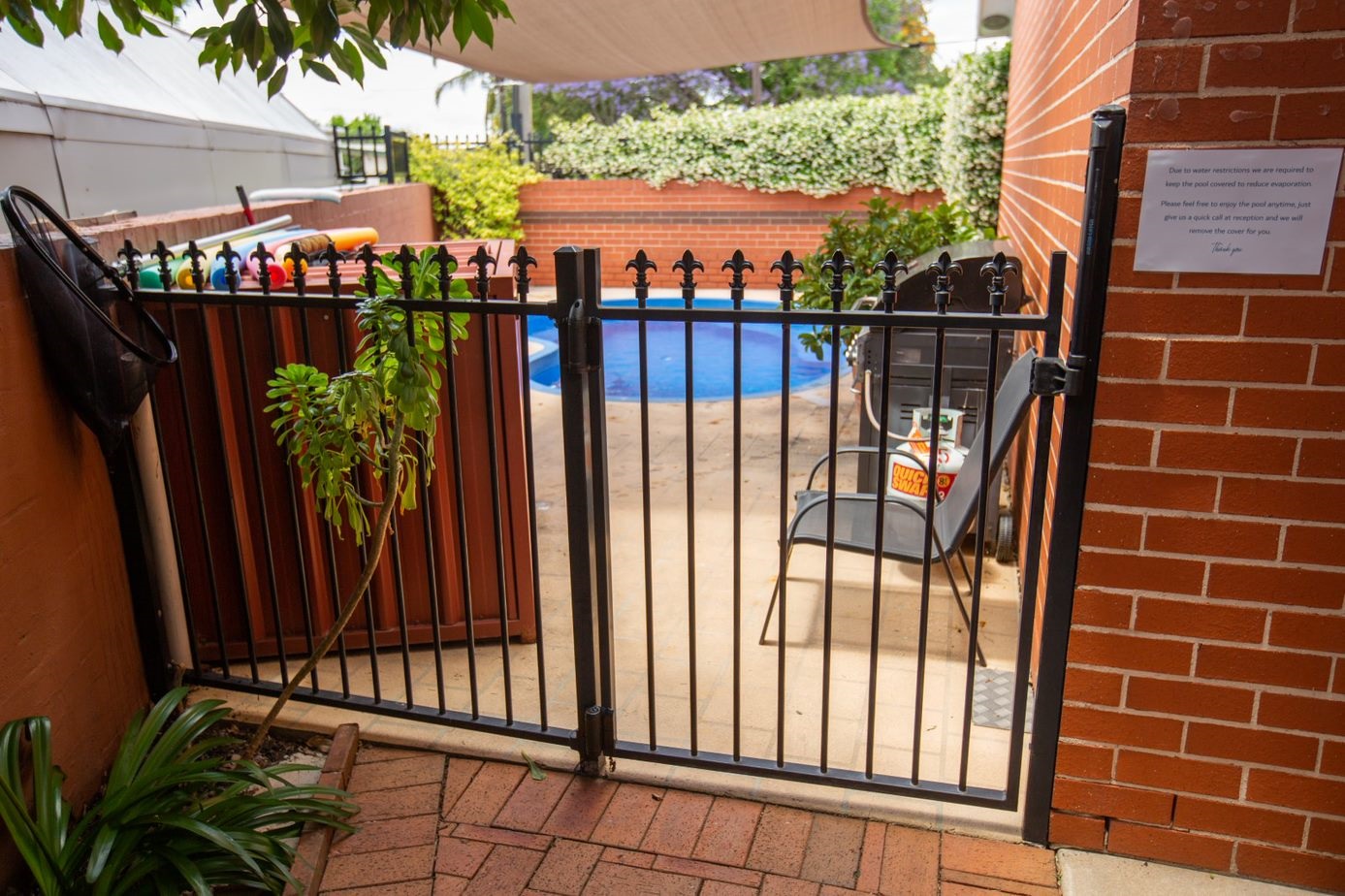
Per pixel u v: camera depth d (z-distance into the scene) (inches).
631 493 193.2
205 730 101.4
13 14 93.9
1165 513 79.2
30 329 90.5
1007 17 301.4
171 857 81.5
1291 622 78.9
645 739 109.0
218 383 117.3
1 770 77.1
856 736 109.2
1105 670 84.3
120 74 235.8
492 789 100.7
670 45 281.3
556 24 237.3
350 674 125.6
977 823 94.0
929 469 86.3
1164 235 73.4
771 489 194.2
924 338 157.1
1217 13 68.8
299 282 95.4
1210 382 75.6
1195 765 84.7
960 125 339.6
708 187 471.8
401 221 394.3
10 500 86.2
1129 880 86.1
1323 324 72.4
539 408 266.2
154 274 115.0
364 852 91.7
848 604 142.6
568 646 131.9
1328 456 74.8
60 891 78.6
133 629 110.8
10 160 171.0
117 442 98.7
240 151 295.7
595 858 90.6
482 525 128.6
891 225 226.7
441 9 89.0
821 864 89.2
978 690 118.3
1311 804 82.8
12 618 85.6
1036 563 84.3
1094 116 72.9
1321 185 70.0
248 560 124.8
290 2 95.0
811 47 316.5
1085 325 76.8
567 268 88.7
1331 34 67.4
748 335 449.4
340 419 89.2
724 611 141.3
